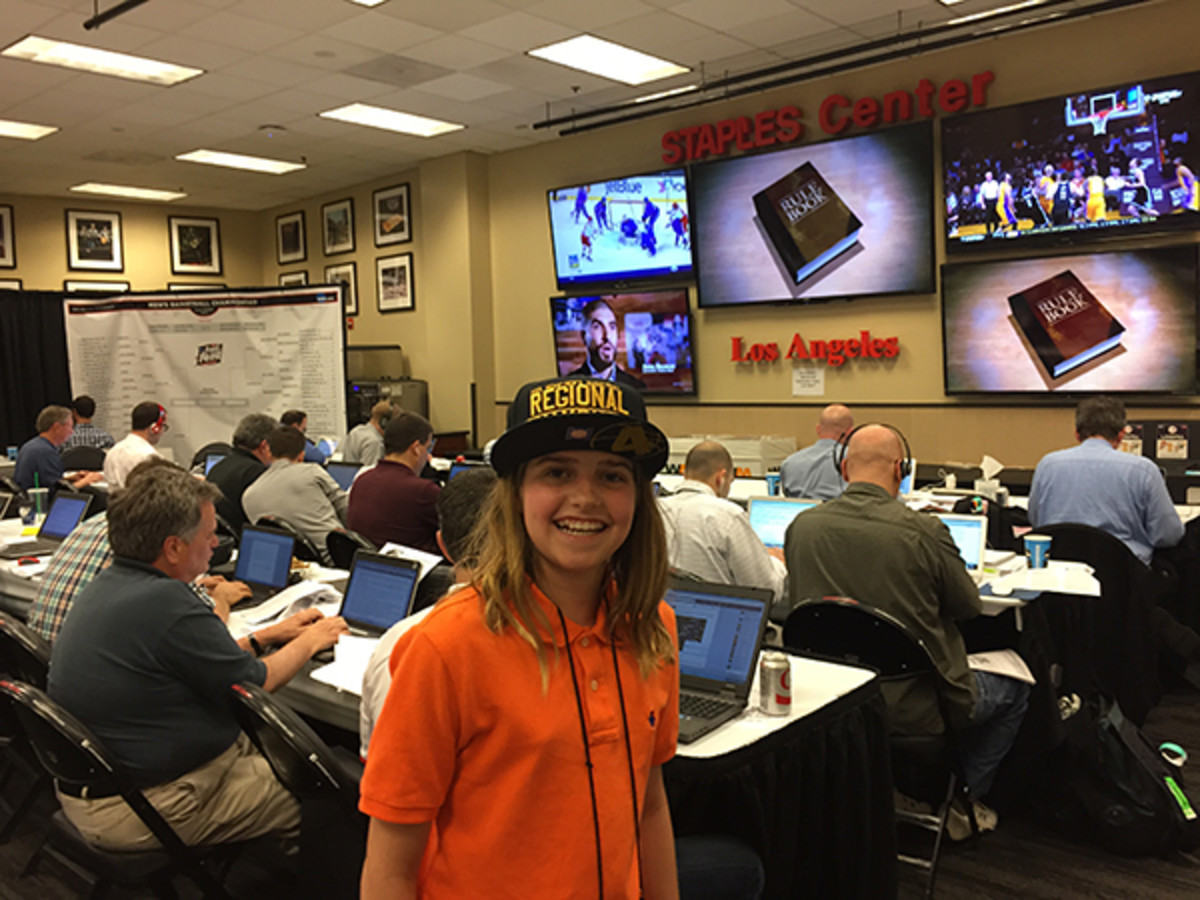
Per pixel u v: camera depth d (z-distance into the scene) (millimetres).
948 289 6203
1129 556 3076
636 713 976
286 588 2949
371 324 10211
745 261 7062
